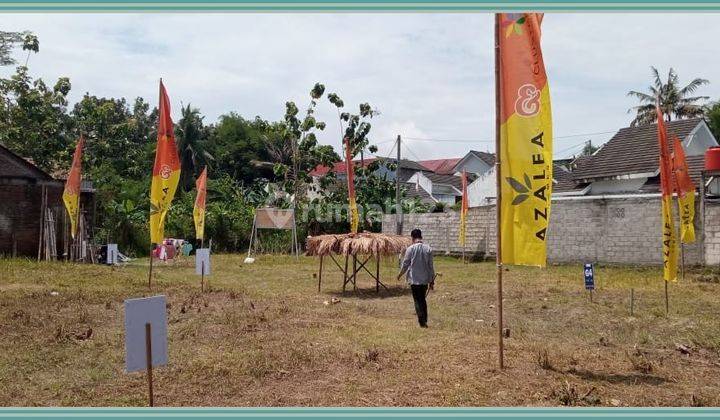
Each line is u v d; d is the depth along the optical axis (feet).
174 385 20.01
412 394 18.97
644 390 19.74
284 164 125.49
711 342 26.53
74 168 60.90
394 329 29.78
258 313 33.01
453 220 85.20
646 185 78.02
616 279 53.11
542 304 38.73
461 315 35.40
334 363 22.59
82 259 71.00
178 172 42.19
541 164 21.09
